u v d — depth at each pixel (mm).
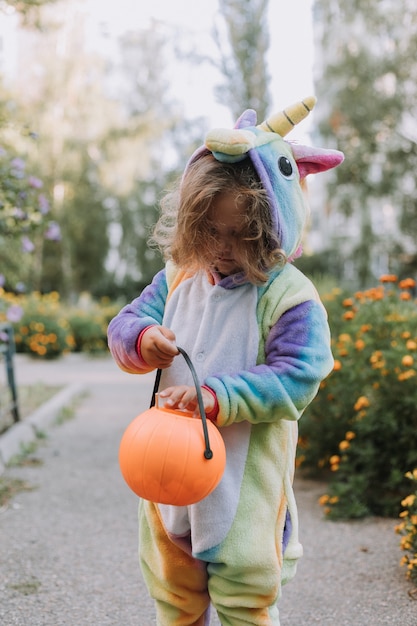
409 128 17859
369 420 4031
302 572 3029
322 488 4387
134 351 1773
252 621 1749
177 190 1841
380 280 4836
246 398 1653
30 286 24094
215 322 1780
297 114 1839
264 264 1729
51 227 6602
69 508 3996
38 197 6281
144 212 29562
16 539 3443
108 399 8477
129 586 2879
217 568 1748
